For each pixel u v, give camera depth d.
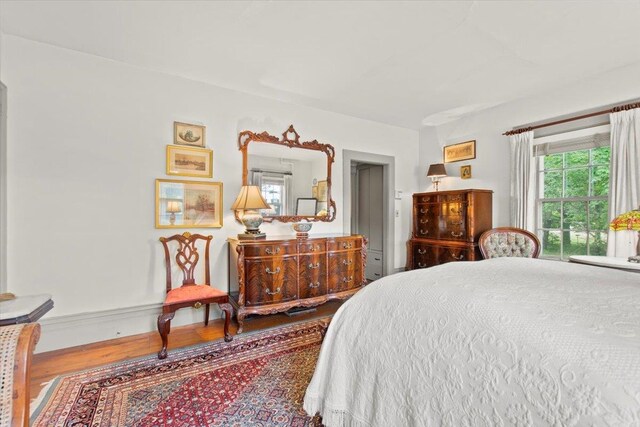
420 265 4.44
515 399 0.83
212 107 3.31
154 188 3.00
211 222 3.28
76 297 2.66
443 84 3.33
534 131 3.66
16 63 2.44
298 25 2.29
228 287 3.36
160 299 3.02
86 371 2.17
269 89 3.44
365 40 2.48
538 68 2.95
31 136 2.49
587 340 0.84
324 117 4.13
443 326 1.10
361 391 1.25
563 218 3.47
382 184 4.89
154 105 3.00
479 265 1.80
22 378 0.80
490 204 4.02
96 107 2.74
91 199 2.72
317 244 3.30
